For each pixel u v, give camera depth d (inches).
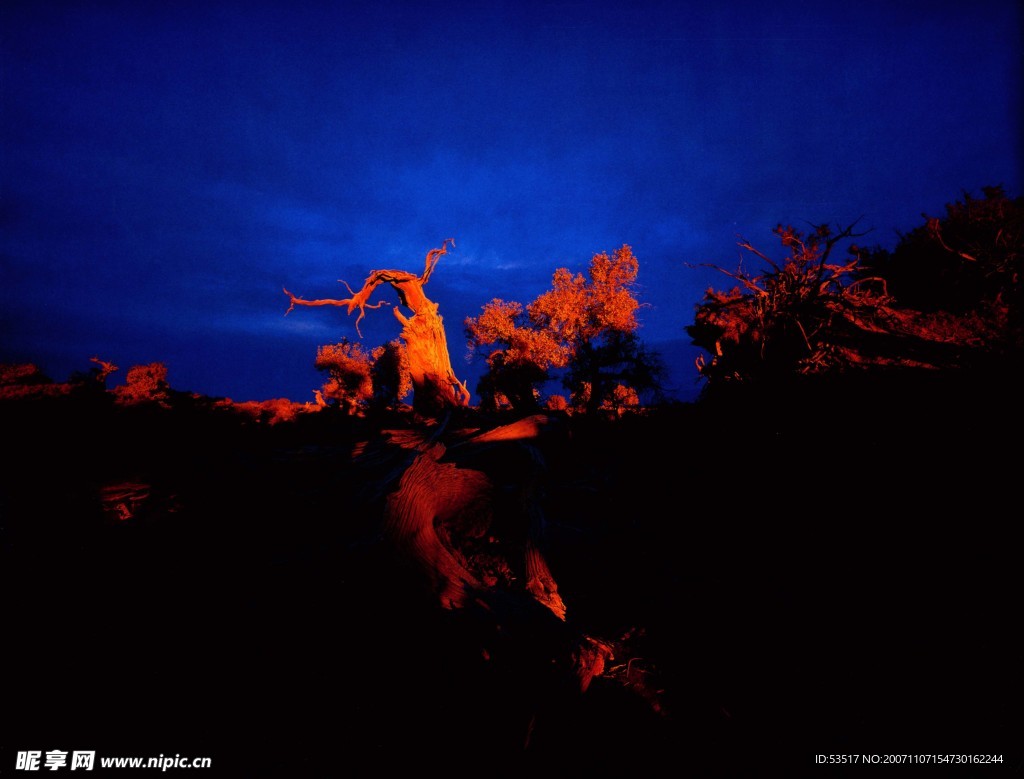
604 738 142.1
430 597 179.3
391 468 319.3
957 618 178.5
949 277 608.1
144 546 235.0
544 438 235.0
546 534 211.8
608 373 808.3
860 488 283.9
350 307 652.1
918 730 138.7
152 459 376.8
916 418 345.4
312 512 282.8
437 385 634.8
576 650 161.5
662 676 168.7
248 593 200.2
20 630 161.9
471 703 146.5
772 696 157.0
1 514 239.3
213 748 125.5
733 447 382.3
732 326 599.2
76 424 442.6
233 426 519.5
